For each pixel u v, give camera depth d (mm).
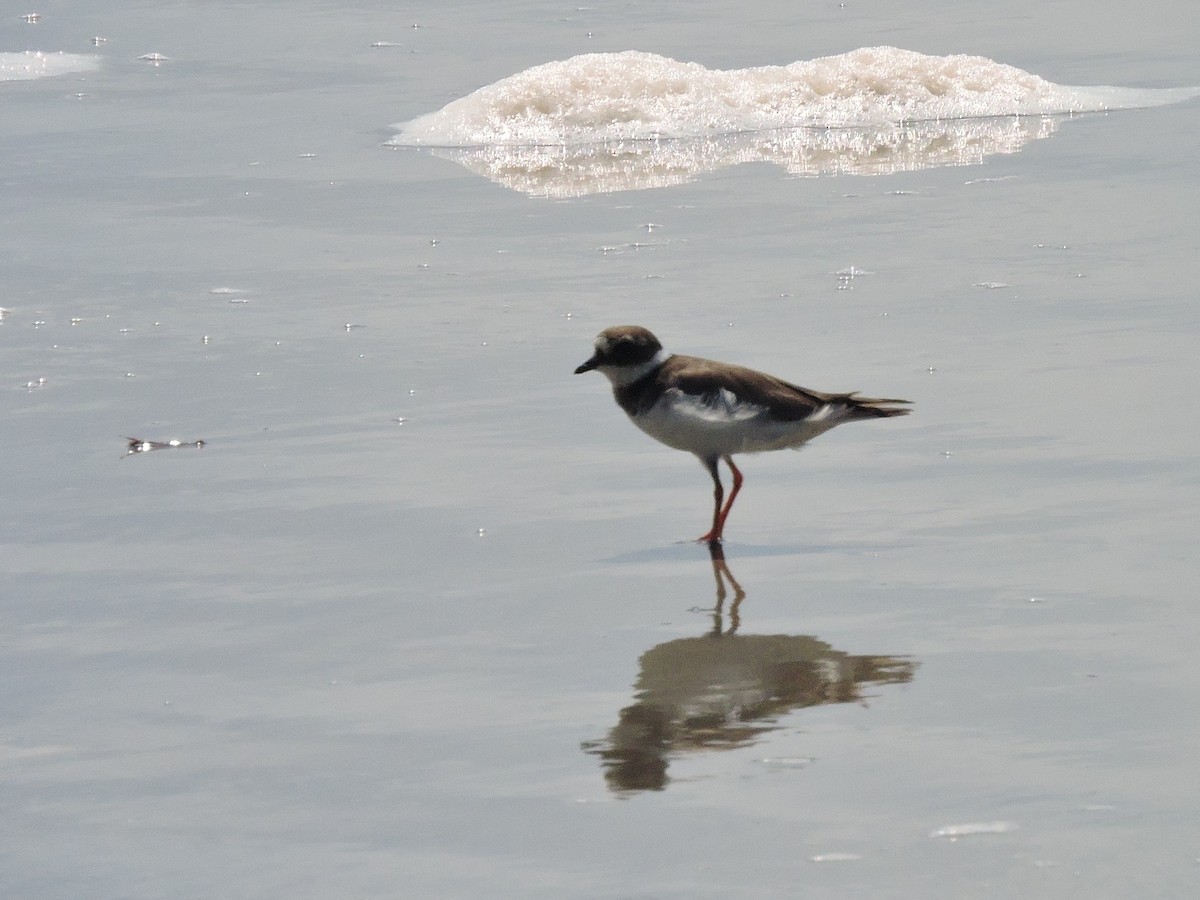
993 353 14875
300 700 8984
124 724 8750
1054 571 10367
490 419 13969
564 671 9250
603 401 14375
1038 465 12250
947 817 7332
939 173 22000
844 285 17219
